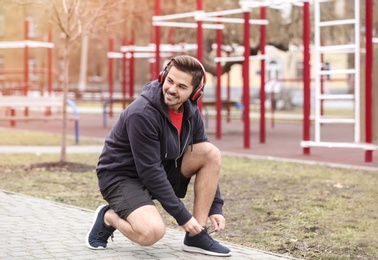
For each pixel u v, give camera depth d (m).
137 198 5.35
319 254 5.99
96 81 55.19
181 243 6.00
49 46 24.89
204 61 21.98
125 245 5.87
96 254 5.53
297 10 21.39
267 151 15.09
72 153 14.20
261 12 16.61
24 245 5.81
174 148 5.41
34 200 8.12
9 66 54.88
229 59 18.09
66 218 7.03
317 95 13.94
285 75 46.69
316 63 13.91
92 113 33.62
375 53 17.56
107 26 13.08
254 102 42.03
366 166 12.24
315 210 7.91
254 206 8.13
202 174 5.60
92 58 54.75
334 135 20.50
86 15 12.45
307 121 14.23
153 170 5.28
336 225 7.16
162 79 5.35
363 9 20.47
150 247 5.82
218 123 18.30
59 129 21.89
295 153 14.65
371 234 6.76
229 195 9.01
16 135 19.00
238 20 16.69
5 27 49.38
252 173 11.14
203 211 5.61
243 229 7.05
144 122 5.25
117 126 5.47
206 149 5.58
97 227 5.72
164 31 23.88
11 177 10.48
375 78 17.86
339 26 22.64
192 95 5.40
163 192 5.30
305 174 11.05
